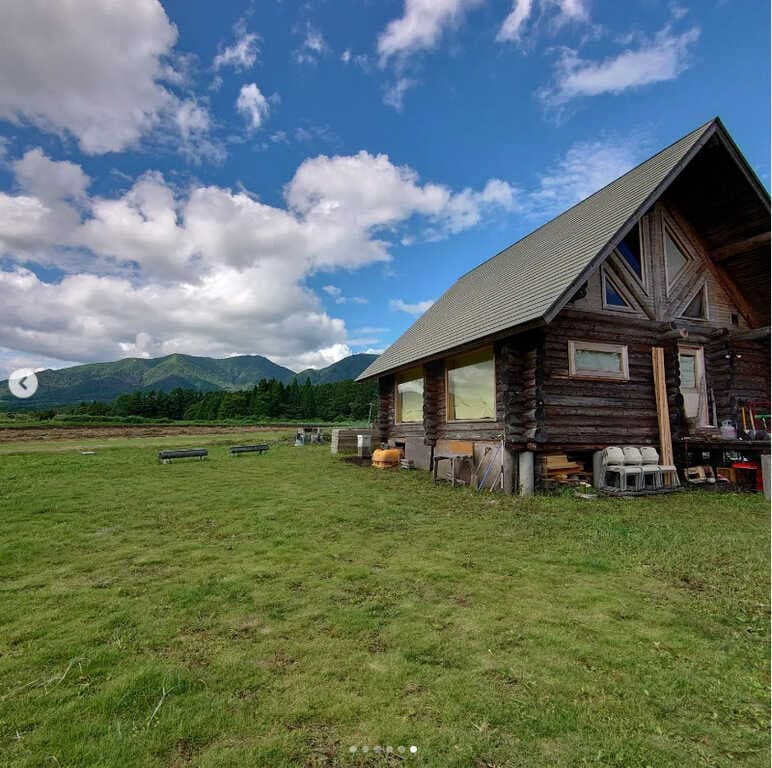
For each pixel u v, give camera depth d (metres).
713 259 13.73
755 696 3.04
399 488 11.15
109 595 4.59
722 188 12.26
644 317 12.19
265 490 10.48
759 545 6.43
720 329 13.09
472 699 2.92
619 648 3.62
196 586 4.81
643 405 11.77
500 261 17.31
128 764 2.36
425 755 2.44
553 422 10.52
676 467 12.05
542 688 3.07
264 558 5.79
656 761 2.44
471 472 12.03
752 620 4.18
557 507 8.98
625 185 12.63
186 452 16.03
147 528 7.25
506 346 10.77
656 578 5.22
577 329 11.12
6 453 16.45
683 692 3.07
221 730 2.62
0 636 3.74
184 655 3.44
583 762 2.42
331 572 5.29
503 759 2.42
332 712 2.78
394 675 3.18
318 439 27.23
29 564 5.58
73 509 8.41
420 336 16.91
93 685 3.06
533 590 4.82
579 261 9.85
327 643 3.62
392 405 18.66
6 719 2.71
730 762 2.44
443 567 5.50
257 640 3.67
